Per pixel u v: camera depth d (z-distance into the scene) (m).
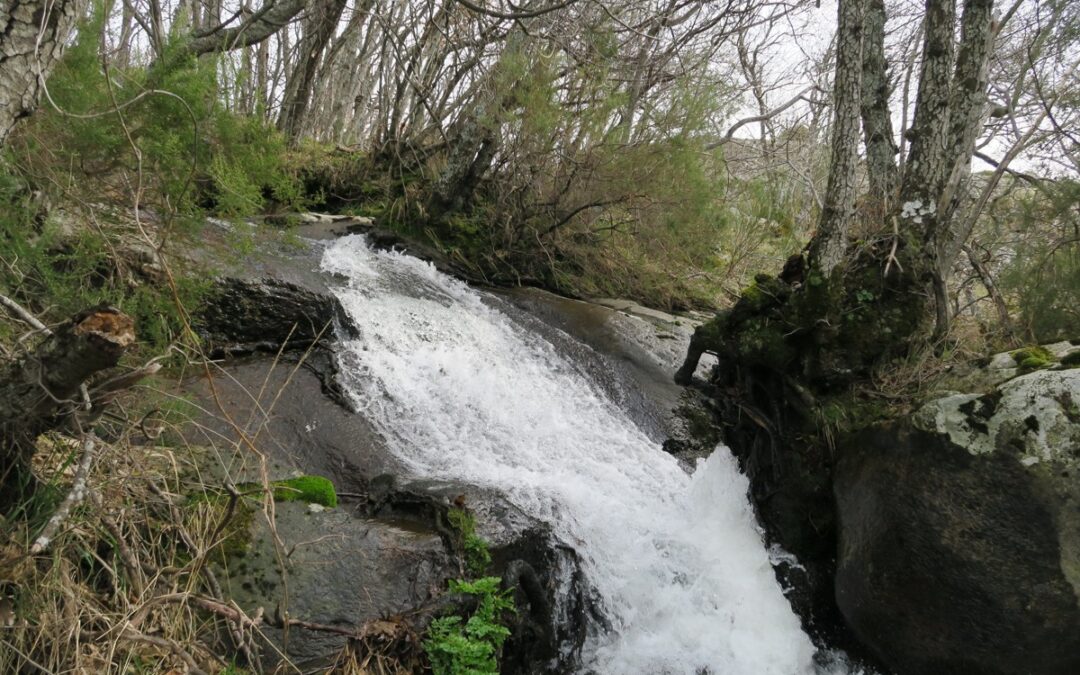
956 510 4.58
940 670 4.79
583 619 5.04
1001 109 8.68
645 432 7.64
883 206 6.51
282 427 5.44
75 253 4.10
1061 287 7.02
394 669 3.74
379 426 5.92
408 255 9.95
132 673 2.98
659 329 10.13
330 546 4.10
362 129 18.67
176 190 4.51
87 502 3.28
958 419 4.68
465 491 5.01
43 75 3.07
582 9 10.75
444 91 12.77
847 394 5.89
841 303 6.03
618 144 10.57
